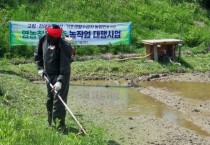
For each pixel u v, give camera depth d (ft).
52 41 25.18
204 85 44.70
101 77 46.34
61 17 62.69
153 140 27.50
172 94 40.14
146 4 73.46
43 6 64.28
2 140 19.31
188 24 71.82
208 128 30.81
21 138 20.49
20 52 54.13
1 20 59.47
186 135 28.76
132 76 47.42
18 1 64.13
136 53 58.54
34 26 54.44
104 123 30.19
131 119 31.63
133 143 26.76
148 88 42.34
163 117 32.81
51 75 25.66
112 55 56.39
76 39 56.29
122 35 58.54
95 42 57.36
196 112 34.58
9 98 31.07
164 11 73.00
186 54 58.75
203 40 65.36
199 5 80.28
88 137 22.44
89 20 63.82
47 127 25.02
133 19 67.41
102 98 37.93
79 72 47.14
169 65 51.39
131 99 38.01
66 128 26.40
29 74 45.09
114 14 67.36
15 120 22.06
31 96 33.58
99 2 68.64
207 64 53.98
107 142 26.32
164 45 52.75
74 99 36.81
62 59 25.03
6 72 43.55
